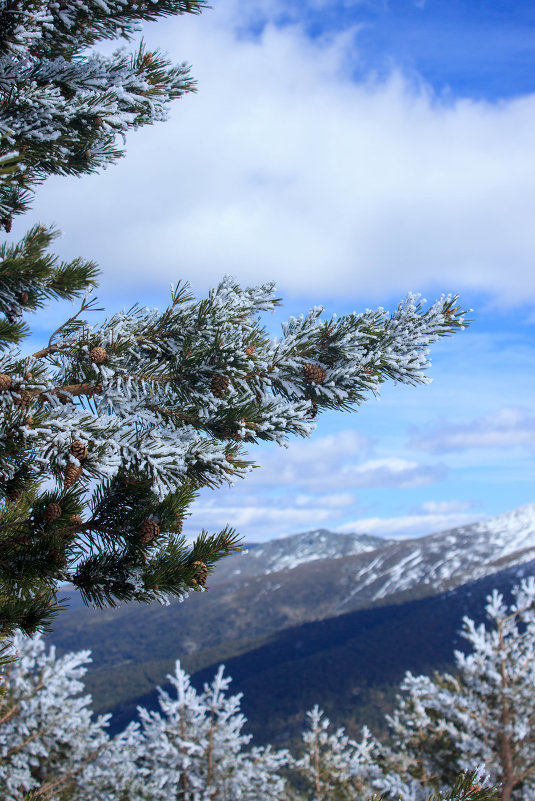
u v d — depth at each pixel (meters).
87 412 2.70
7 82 2.98
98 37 3.56
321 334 3.33
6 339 2.56
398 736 17.19
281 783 14.62
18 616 2.83
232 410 3.06
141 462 2.71
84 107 3.15
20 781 9.12
